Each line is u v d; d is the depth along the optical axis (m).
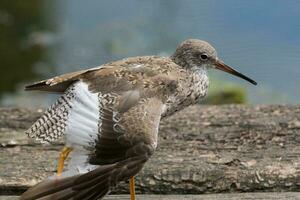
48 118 10.64
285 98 22.30
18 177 12.24
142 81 10.97
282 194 11.94
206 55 12.59
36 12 30.17
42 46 27.61
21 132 13.93
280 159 12.65
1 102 23.83
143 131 9.91
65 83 11.05
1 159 12.82
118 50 26.69
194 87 12.39
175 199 11.83
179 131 13.84
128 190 12.12
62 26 28.98
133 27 28.11
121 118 10.14
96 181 9.43
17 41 28.09
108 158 9.70
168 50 26.28
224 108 15.07
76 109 10.41
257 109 14.98
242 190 12.16
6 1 30.98
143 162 9.70
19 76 25.77
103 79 10.89
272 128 13.90
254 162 12.53
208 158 12.68
